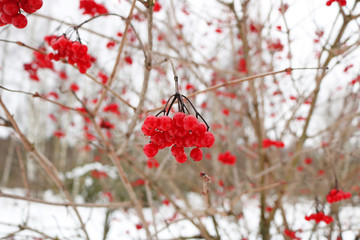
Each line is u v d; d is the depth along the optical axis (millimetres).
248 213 5094
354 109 3301
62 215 6500
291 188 3941
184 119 1059
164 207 5473
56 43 1547
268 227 3449
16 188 9414
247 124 4309
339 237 3344
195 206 5516
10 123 2230
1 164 10398
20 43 1743
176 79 1158
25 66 3014
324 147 2801
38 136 10062
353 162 4887
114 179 7398
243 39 3066
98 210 7145
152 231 4789
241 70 4141
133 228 5027
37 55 2516
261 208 3535
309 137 3266
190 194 7199
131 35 3232
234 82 1770
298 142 3350
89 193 8164
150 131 1156
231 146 3676
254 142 5008
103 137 2504
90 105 3951
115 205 2600
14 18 1205
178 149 1217
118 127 3604
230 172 4887
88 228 5164
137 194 7059
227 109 3990
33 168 9000
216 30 3668
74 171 8961
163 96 3699
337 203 3168
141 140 3451
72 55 1591
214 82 4168
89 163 9227
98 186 8180
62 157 10148
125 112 3604
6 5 1168
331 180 2773
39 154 2436
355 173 4293
